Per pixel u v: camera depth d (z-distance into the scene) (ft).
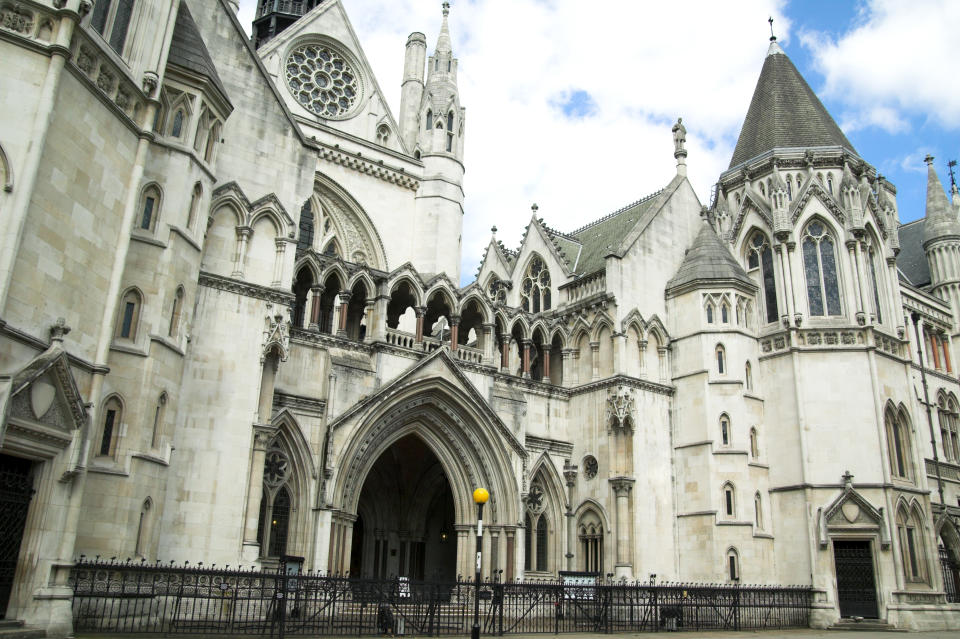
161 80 87.76
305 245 157.17
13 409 65.10
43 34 71.31
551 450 152.97
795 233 163.43
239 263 110.93
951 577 167.73
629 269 159.53
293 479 116.16
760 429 155.94
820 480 147.84
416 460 156.66
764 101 185.98
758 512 149.59
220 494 101.86
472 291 146.92
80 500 72.90
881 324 160.25
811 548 143.95
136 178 83.10
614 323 154.51
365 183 166.20
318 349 124.88
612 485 145.79
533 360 170.91
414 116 195.93
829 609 139.33
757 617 134.92
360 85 179.11
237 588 83.61
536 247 185.57
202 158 101.60
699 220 177.78
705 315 158.10
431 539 159.94
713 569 142.20
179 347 94.68
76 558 76.43
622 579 134.00
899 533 146.61
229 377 106.22
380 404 122.83
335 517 115.65
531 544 147.02
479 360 144.87
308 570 101.24
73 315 73.51
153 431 89.92
